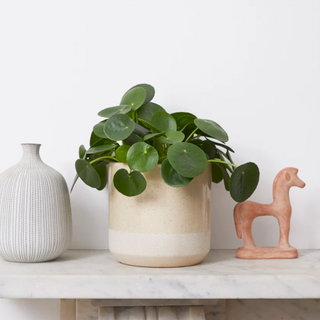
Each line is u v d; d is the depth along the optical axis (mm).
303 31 956
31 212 713
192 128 762
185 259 689
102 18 934
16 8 924
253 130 938
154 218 675
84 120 920
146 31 936
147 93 806
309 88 949
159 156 710
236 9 948
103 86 927
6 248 713
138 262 694
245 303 909
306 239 935
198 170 632
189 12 941
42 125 915
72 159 915
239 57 944
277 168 937
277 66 949
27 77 918
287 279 640
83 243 906
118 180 669
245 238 810
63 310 881
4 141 909
